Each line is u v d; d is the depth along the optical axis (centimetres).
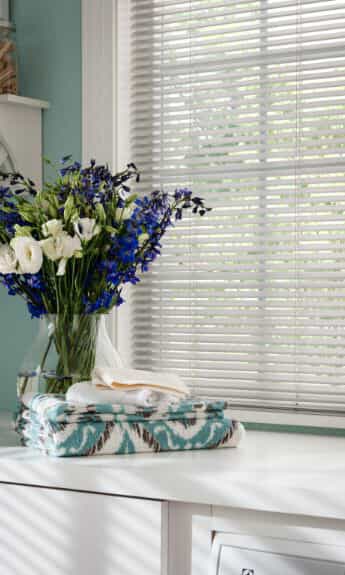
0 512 168
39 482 162
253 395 212
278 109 211
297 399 207
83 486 158
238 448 178
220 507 152
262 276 212
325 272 206
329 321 204
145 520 154
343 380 202
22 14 237
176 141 226
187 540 155
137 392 171
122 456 167
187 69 224
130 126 231
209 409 176
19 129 225
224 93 219
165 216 188
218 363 218
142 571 154
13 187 224
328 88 212
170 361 223
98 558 158
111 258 185
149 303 228
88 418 166
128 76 230
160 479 153
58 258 176
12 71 224
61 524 162
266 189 216
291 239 209
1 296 237
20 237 177
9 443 183
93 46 224
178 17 226
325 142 206
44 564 163
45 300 185
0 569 168
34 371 183
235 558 150
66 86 230
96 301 185
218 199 221
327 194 212
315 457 168
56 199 181
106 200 184
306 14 216
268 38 219
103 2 223
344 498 139
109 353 187
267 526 149
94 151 224
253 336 215
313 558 144
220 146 226
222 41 218
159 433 171
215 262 223
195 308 223
